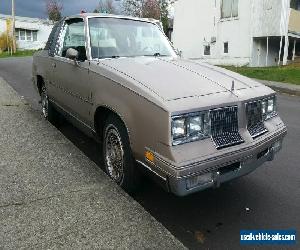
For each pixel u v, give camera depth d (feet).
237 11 66.08
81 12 17.08
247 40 64.95
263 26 62.49
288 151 18.25
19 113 21.72
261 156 11.86
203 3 72.13
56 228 9.93
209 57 72.69
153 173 10.46
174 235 10.71
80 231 9.86
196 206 12.39
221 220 11.57
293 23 63.41
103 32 15.33
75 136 19.22
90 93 13.71
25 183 12.41
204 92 11.05
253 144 11.14
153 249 9.34
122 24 16.16
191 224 11.32
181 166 9.54
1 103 24.08
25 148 15.69
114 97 12.02
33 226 9.96
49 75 18.62
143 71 12.32
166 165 9.75
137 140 10.94
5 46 132.67
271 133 12.30
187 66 13.56
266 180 14.65
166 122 9.81
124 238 9.69
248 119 11.56
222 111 10.73
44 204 11.10
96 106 13.21
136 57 14.71
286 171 15.61
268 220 11.64
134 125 11.02
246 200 12.91
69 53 14.46
